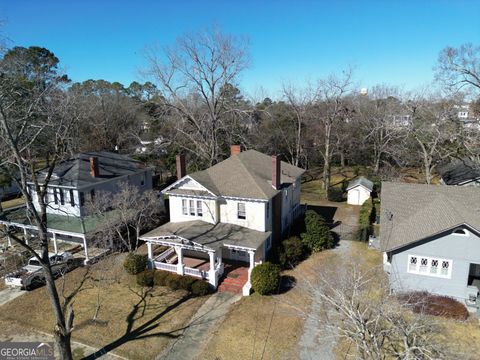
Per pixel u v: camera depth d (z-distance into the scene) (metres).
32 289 23.03
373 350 11.61
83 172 32.16
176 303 20.94
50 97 28.88
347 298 14.12
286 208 30.86
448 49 50.09
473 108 40.41
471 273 22.97
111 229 26.94
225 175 27.56
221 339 17.48
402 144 49.59
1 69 22.81
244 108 47.53
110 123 57.28
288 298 21.05
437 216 21.53
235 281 22.91
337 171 58.03
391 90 65.62
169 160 50.75
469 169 39.31
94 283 23.56
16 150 14.45
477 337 16.95
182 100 44.19
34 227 27.88
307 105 51.66
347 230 32.69
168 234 23.95
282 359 15.98
